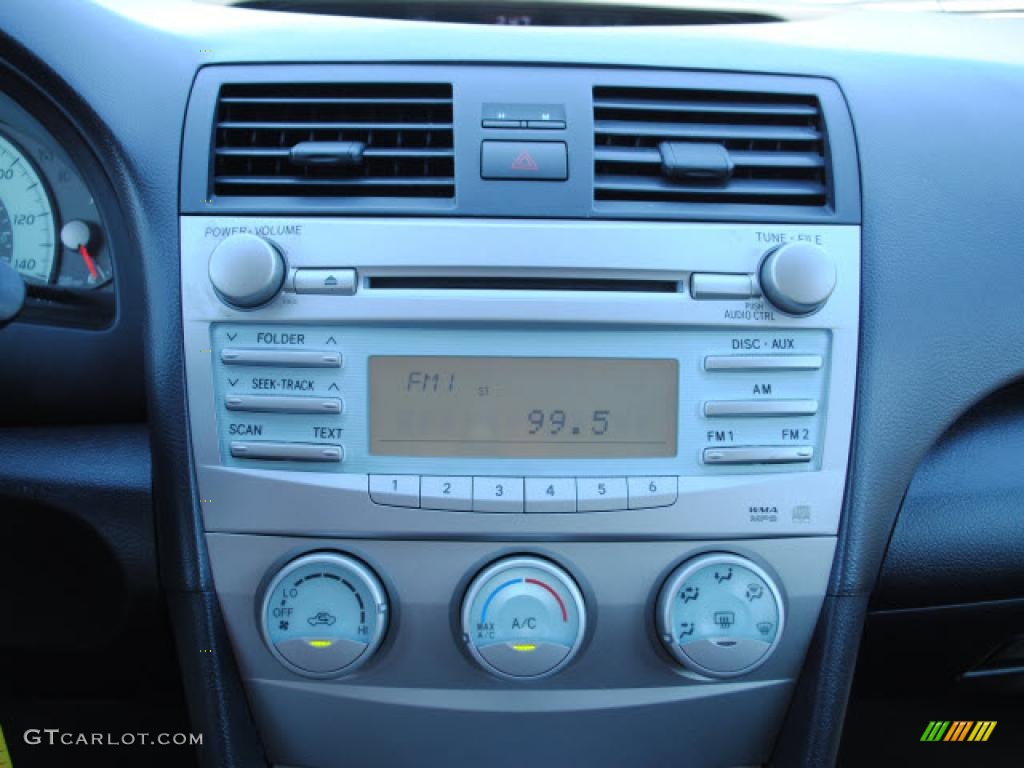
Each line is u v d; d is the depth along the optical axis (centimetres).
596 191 86
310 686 89
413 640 86
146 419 99
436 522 83
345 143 86
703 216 86
